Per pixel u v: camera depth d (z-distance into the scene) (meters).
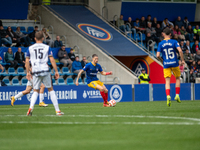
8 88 45.41
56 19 71.00
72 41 69.19
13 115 24.44
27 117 22.44
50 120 20.42
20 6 67.25
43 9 72.69
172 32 75.75
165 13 83.00
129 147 12.12
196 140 13.38
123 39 72.12
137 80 61.84
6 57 56.78
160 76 66.69
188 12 85.00
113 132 15.44
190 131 15.44
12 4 66.69
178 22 81.06
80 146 12.35
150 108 31.78
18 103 45.91
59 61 61.53
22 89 46.06
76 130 16.22
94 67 36.03
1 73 55.56
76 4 80.00
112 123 18.47
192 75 62.06
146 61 69.00
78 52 65.50
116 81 64.19
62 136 14.64
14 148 12.08
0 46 58.94
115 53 67.25
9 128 17.30
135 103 43.72
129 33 74.50
